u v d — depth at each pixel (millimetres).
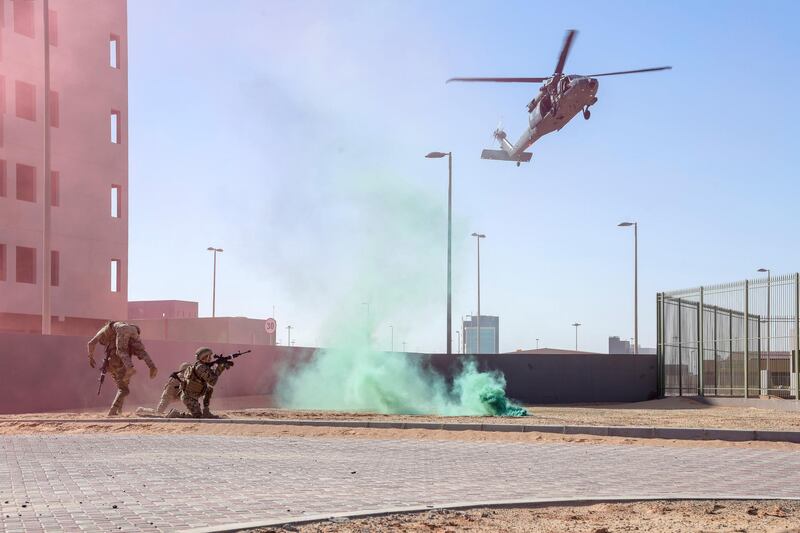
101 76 47969
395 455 12727
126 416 18562
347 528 6863
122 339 18938
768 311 31875
